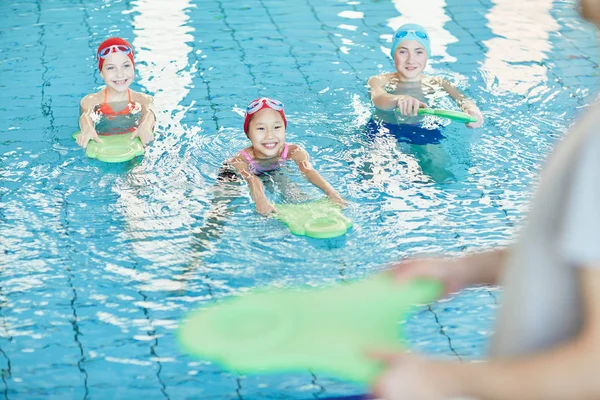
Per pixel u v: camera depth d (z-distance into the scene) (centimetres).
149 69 496
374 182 368
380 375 95
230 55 519
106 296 288
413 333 264
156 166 381
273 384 240
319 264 306
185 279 297
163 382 244
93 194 358
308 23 575
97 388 242
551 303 92
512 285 97
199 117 434
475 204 350
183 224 333
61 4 607
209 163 384
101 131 414
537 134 414
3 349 261
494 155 393
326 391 235
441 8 605
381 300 116
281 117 377
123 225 333
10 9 596
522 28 565
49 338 267
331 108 445
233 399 235
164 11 594
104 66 427
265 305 116
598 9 84
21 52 522
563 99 454
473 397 89
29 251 316
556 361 83
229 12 593
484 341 260
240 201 349
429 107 438
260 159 380
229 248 316
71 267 306
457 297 283
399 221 336
